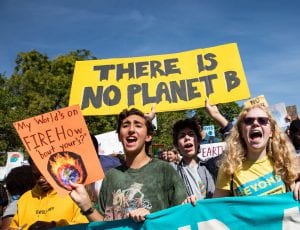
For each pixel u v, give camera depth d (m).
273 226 3.13
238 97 4.82
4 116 21.97
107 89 4.98
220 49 5.08
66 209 3.46
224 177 3.31
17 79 29.06
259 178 3.18
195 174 4.29
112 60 5.14
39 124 3.12
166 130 23.91
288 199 3.12
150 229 3.05
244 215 3.16
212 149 9.41
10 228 3.51
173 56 5.14
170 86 4.96
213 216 3.18
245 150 3.33
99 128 26.50
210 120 25.16
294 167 3.18
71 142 3.14
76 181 3.07
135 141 3.18
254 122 3.23
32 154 3.05
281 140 3.24
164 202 3.09
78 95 4.98
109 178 3.19
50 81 28.69
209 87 4.91
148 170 3.12
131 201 3.02
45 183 3.49
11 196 4.11
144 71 5.07
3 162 22.39
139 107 4.88
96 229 3.14
